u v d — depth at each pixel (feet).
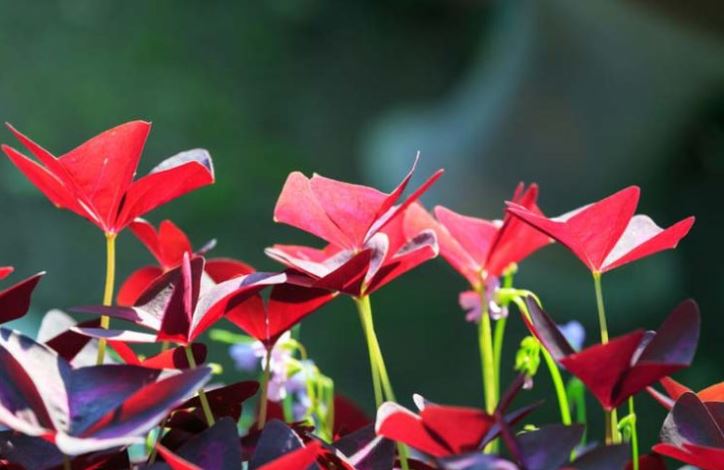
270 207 28.43
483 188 25.91
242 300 2.83
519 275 25.71
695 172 26.32
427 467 2.78
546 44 24.23
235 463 2.53
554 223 2.90
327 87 34.40
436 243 2.99
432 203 26.71
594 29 23.09
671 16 19.72
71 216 26.78
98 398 2.45
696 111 24.41
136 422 2.32
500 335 3.83
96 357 3.29
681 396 2.85
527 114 25.25
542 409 18.39
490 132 26.11
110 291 3.12
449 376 22.61
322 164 31.01
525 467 2.43
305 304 3.13
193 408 3.01
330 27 36.73
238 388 2.87
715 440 2.78
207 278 3.02
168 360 2.86
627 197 2.83
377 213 2.97
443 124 29.22
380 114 33.60
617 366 2.49
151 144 30.83
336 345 23.20
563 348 2.63
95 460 2.67
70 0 34.96
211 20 35.70
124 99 31.99
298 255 3.24
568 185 25.32
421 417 2.35
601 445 2.51
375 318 24.40
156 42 34.19
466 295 3.89
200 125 31.73
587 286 25.75
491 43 30.37
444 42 36.73
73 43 33.60
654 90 23.76
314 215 3.06
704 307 24.89
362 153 31.45
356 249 3.06
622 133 24.68
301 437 2.96
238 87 33.45
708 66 22.25
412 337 23.81
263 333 3.18
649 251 3.01
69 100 31.40
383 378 3.05
